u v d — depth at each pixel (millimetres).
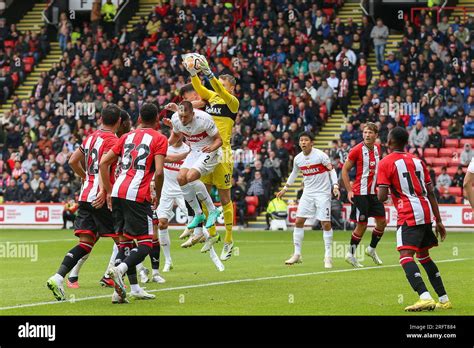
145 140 12883
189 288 14469
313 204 18781
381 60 39031
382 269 17844
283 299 13023
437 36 38312
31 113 40312
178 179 15844
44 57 45031
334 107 38312
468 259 20062
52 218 36562
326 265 18312
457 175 34000
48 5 46000
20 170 38062
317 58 38812
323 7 41812
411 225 11953
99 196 13070
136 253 12664
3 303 12602
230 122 16828
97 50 41938
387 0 42094
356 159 18562
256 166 35438
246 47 39938
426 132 35344
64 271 12898
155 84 39531
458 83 36844
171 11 43062
